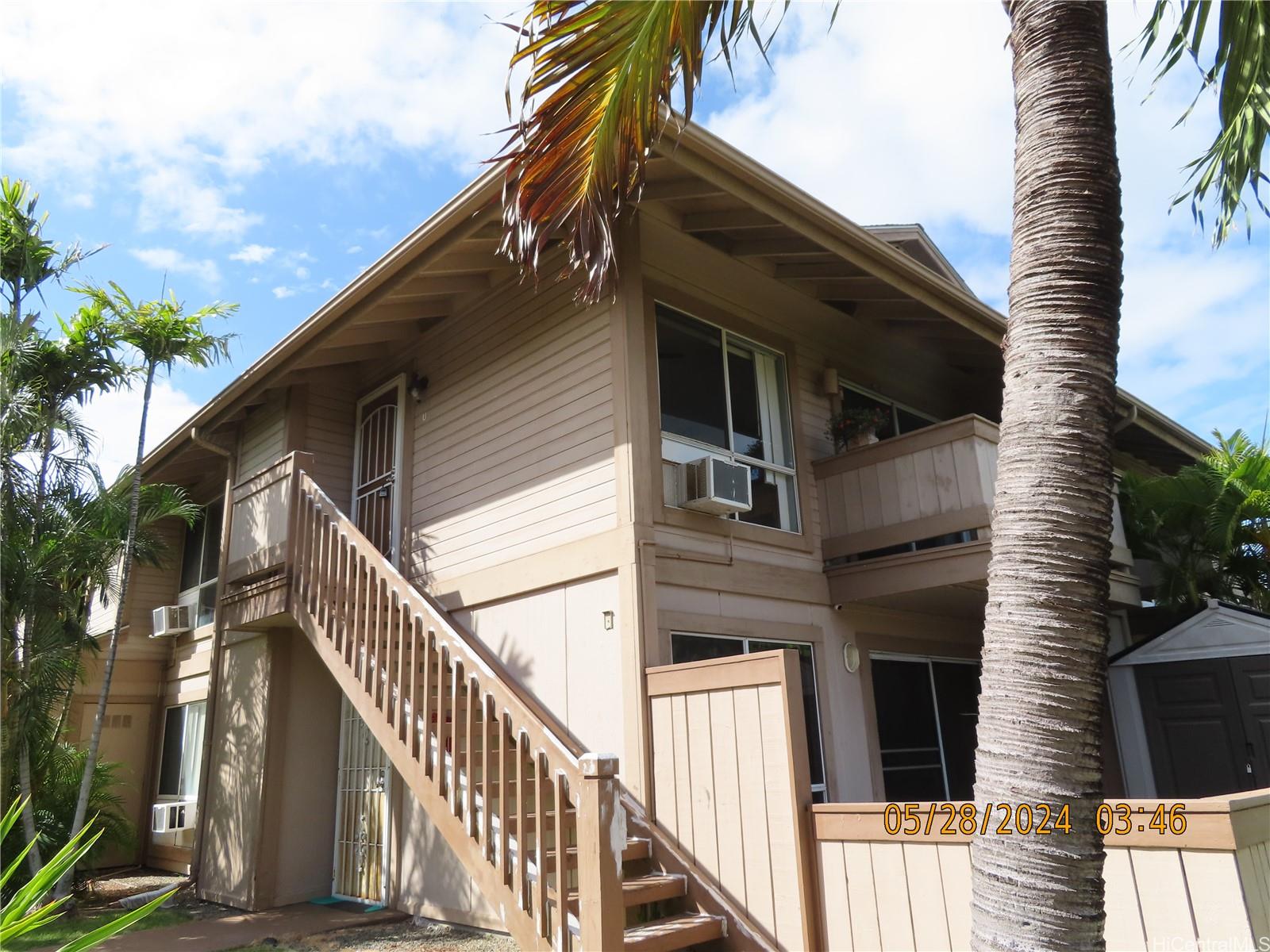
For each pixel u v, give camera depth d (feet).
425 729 17.19
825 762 21.93
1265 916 10.45
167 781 36.73
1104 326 8.65
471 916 21.72
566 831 13.78
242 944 21.31
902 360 30.37
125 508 29.12
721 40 11.71
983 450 21.38
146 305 28.30
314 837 27.04
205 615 36.27
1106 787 26.94
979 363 31.78
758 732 15.61
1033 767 7.56
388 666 18.54
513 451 22.91
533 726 14.40
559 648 20.25
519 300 23.70
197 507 32.37
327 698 28.32
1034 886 7.30
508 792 17.71
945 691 27.27
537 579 21.09
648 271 21.77
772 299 25.23
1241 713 24.97
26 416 25.81
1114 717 27.14
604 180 12.50
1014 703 7.82
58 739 29.73
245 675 28.99
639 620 18.33
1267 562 30.37
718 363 23.09
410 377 27.50
